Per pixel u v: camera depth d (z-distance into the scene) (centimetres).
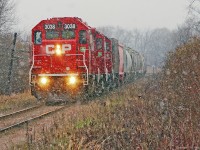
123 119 2191
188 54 3422
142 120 2092
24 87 5275
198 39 3844
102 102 3350
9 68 4900
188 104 2131
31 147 1734
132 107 2744
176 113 2152
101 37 4391
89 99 3888
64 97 3697
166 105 2402
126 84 6856
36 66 3753
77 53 3722
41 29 3769
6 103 3744
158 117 2102
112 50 5250
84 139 1862
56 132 1995
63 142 1795
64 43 3719
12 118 2848
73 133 1988
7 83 4922
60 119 2389
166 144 1523
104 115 2477
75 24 3738
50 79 3719
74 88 3688
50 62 3731
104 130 2033
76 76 3681
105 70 4541
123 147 1644
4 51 5222
